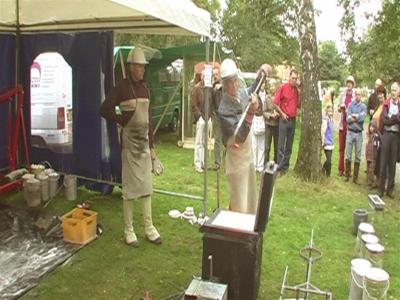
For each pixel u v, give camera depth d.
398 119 6.46
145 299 3.23
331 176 7.73
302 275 3.96
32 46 6.20
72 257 4.13
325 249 4.59
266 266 4.12
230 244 3.04
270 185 2.92
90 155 6.02
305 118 7.18
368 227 4.32
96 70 5.77
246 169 4.05
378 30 14.12
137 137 4.30
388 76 17.41
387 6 13.55
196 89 7.54
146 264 4.06
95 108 5.86
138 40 16.28
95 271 3.89
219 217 3.32
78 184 6.22
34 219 5.01
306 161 7.22
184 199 6.02
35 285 3.60
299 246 4.62
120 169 5.84
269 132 7.74
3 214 5.13
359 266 3.40
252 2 16.94
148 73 10.73
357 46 17.64
